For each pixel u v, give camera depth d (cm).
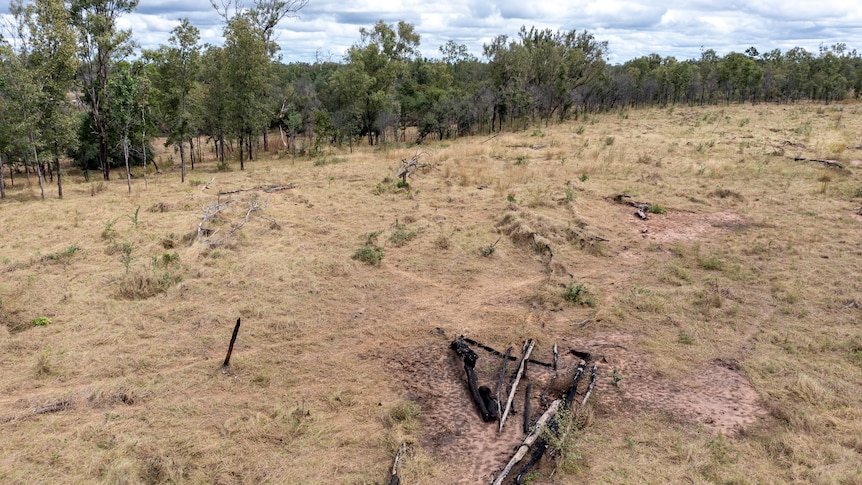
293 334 829
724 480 507
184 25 2150
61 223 1452
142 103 2097
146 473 532
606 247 1173
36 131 1844
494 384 689
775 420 601
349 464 548
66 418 619
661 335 796
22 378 704
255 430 594
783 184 1656
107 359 752
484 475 528
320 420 618
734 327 811
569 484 508
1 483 512
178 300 943
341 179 2041
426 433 598
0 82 1822
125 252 1174
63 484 514
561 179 1836
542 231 1250
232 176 2317
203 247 1170
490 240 1255
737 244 1162
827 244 1138
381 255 1130
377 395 671
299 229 1355
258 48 2466
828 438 564
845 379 666
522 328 827
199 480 523
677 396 650
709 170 1878
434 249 1203
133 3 2375
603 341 787
